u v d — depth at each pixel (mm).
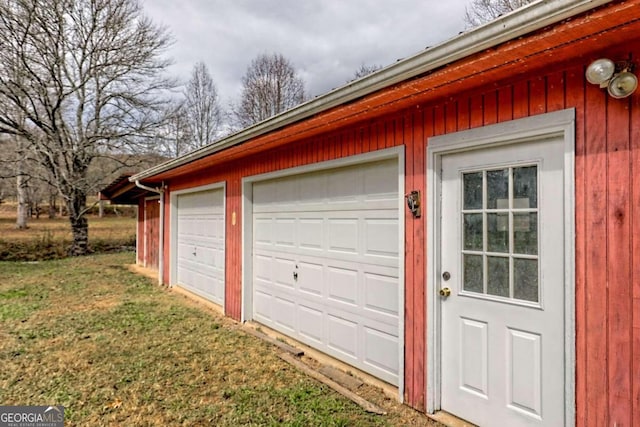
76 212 12805
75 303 6180
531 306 2221
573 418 1990
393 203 3203
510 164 2322
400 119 2979
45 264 10656
